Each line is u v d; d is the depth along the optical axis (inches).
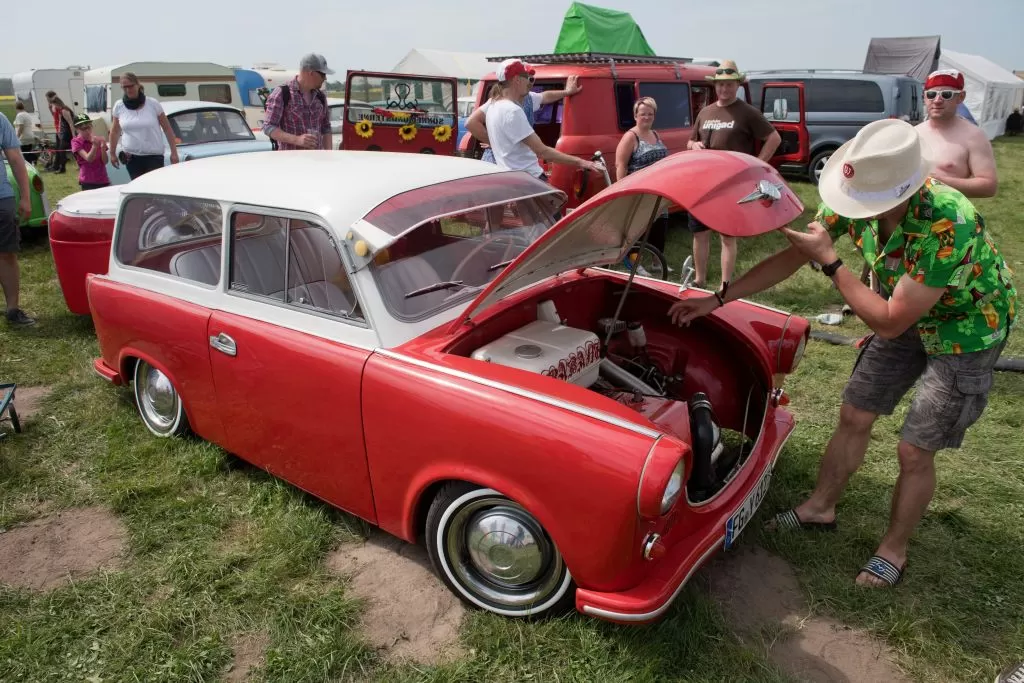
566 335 115.9
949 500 132.8
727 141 236.7
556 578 97.2
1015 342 205.3
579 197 276.2
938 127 173.6
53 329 222.7
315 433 113.0
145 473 141.8
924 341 101.3
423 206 114.4
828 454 119.6
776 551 119.3
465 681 94.4
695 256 240.5
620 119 292.4
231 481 138.9
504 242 127.6
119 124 306.0
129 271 143.9
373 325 105.6
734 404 133.2
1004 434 156.3
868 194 88.9
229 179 128.0
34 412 170.1
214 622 105.7
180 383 136.0
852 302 97.2
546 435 87.9
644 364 135.7
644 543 86.7
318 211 110.0
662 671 94.7
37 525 130.4
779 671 95.9
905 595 109.0
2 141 213.3
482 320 110.5
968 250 90.1
